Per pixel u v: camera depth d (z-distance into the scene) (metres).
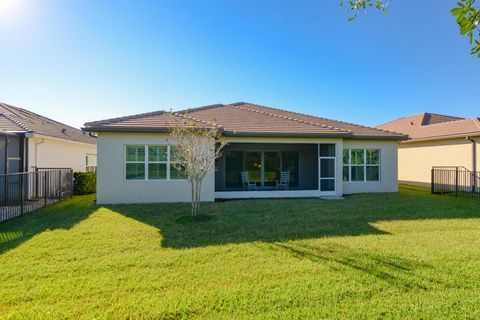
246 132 12.02
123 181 11.16
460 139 15.82
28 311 3.29
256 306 3.41
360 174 14.55
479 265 4.66
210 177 11.67
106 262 4.84
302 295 3.67
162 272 4.44
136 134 11.20
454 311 3.28
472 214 8.99
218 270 4.51
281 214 8.91
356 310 3.32
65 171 13.11
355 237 6.37
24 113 17.08
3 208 9.84
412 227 7.34
